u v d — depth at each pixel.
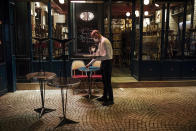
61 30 5.69
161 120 3.38
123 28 9.30
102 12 5.74
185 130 3.01
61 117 3.43
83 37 5.85
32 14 5.49
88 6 5.78
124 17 9.27
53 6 5.64
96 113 3.67
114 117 3.49
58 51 5.62
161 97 4.70
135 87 5.66
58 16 5.66
